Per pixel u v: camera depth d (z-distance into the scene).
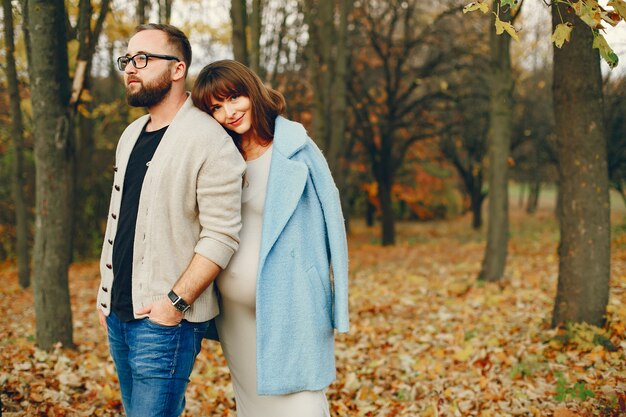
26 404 3.18
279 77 12.76
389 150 17.23
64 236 4.71
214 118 2.32
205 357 4.74
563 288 4.55
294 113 13.24
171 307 2.07
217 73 2.27
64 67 4.52
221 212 2.11
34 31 4.35
